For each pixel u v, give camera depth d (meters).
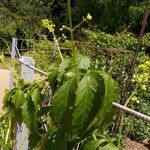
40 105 2.04
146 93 6.90
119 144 1.80
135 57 5.55
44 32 11.63
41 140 2.00
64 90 1.64
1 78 11.24
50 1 22.30
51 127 1.85
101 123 1.64
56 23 22.19
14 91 2.41
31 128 1.98
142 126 6.75
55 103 1.63
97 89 1.59
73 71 1.68
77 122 1.57
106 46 9.73
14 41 5.32
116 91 1.67
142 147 6.48
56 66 2.07
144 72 2.26
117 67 6.38
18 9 20.94
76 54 1.73
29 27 20.17
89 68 1.69
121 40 9.86
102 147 1.68
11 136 3.01
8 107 2.46
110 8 19.12
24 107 1.99
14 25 19.70
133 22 18.55
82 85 1.58
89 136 1.73
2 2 21.00
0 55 3.03
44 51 7.63
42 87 2.27
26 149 3.19
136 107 6.96
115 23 19.16
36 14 21.27
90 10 19.55
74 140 1.75
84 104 1.57
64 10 22.06
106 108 1.59
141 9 18.39
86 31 10.85
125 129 5.12
